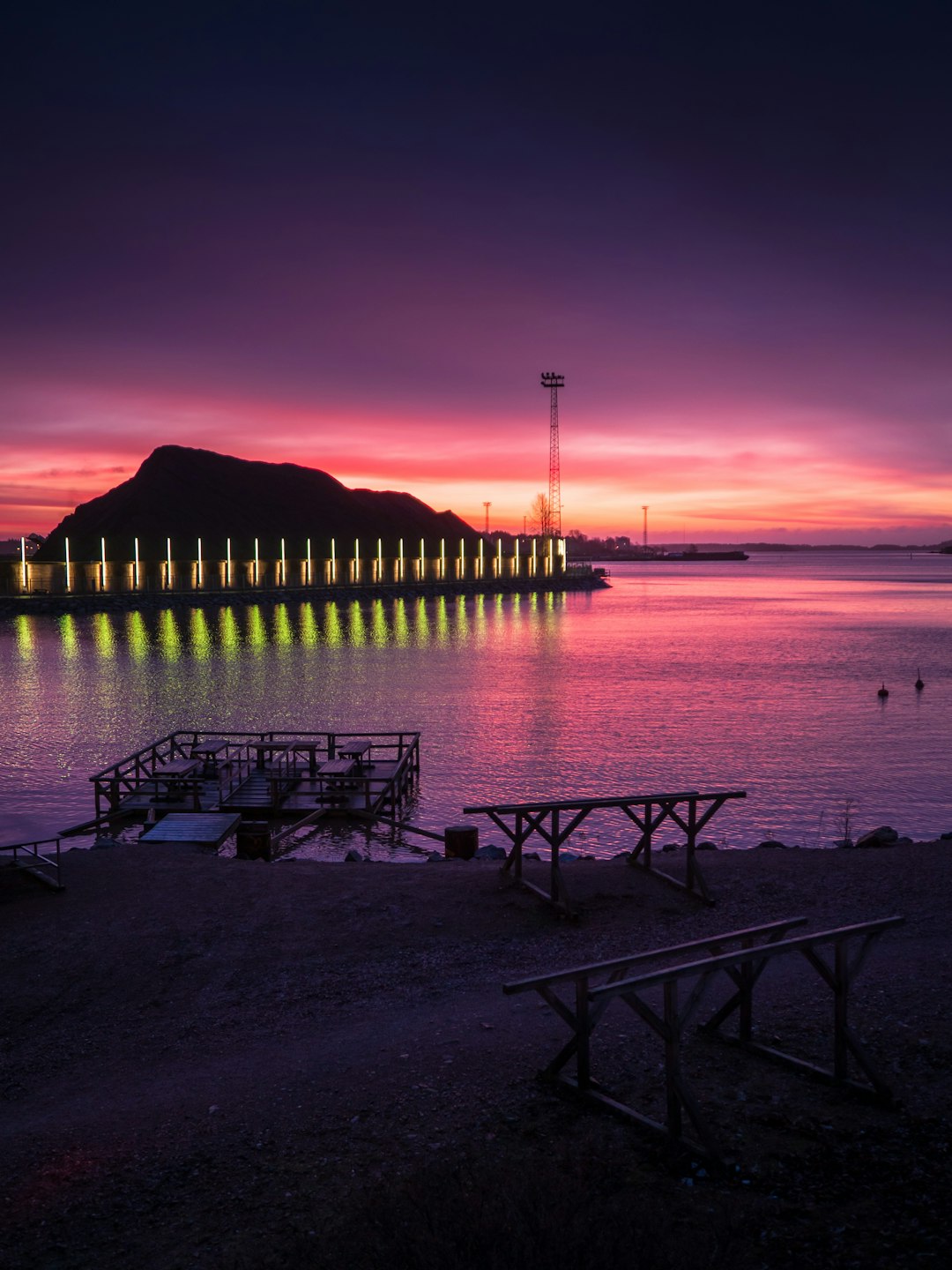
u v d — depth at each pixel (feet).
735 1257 15.57
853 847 65.72
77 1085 28.99
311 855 75.00
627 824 89.66
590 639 330.95
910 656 270.67
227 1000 35.55
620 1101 22.86
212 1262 17.66
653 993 32.14
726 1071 24.45
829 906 42.73
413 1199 17.67
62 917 45.37
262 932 42.68
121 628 373.81
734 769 117.80
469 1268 15.20
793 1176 18.84
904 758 125.39
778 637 341.00
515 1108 23.07
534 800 99.45
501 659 261.85
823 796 103.55
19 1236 19.72
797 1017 28.12
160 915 45.21
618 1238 15.60
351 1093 25.63
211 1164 22.17
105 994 36.78
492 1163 20.06
